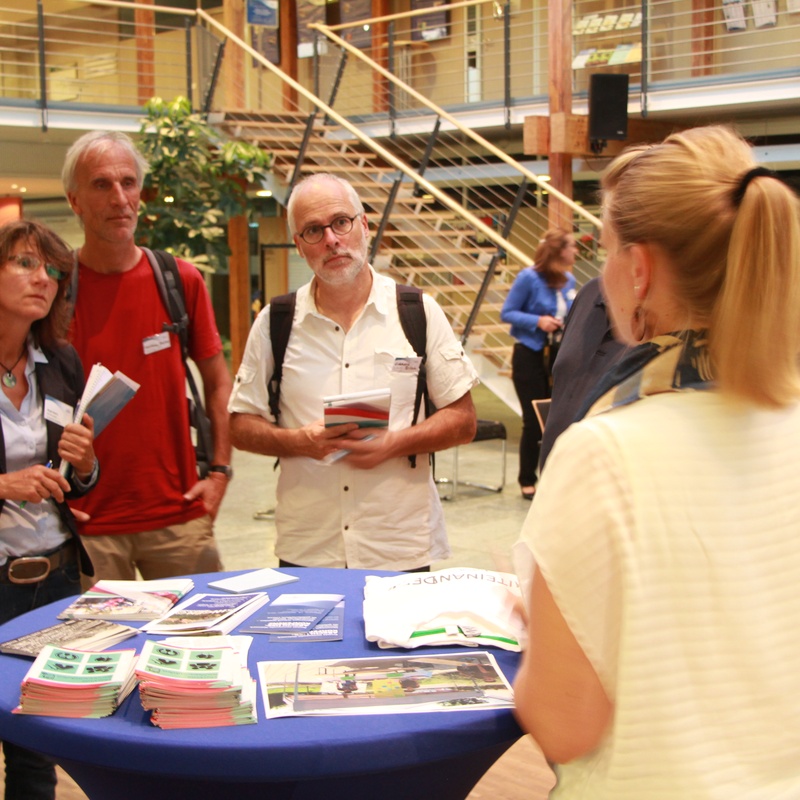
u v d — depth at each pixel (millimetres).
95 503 2967
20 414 2531
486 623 1869
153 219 9164
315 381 2789
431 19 12695
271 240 12430
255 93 13812
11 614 2477
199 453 3176
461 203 12445
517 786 3012
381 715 1513
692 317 1167
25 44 14898
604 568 1102
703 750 1099
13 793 2516
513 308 6359
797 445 1198
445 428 2740
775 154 9359
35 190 12828
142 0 13656
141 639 1896
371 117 11383
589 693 1134
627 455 1113
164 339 3041
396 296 2814
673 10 10781
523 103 10328
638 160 1207
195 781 1536
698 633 1103
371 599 2010
